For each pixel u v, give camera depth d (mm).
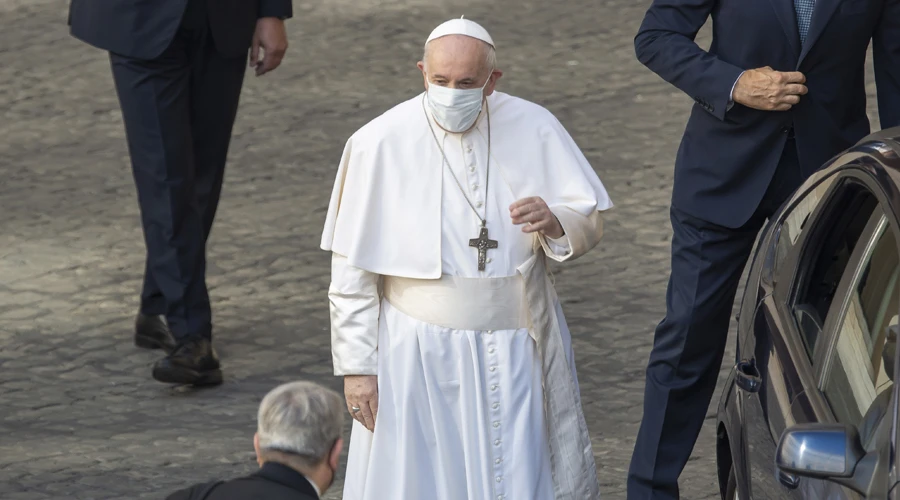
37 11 46312
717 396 21781
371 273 14656
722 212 17234
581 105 36969
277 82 39406
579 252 14445
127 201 31328
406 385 14492
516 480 14453
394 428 14641
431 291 14484
